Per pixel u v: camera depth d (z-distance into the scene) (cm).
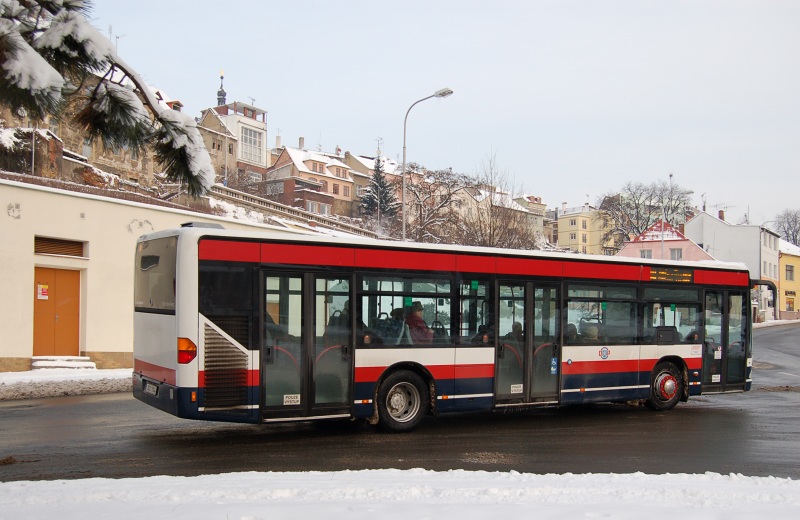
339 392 1108
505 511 580
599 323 1388
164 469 855
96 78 588
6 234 1766
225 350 1015
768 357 3466
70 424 1173
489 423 1308
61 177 2875
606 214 9725
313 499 628
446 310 1213
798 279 9931
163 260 1048
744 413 1482
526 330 1295
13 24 508
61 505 589
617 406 1580
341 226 4409
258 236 1055
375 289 1148
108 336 2009
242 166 8969
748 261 8306
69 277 1945
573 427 1268
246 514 554
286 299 1070
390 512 568
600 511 590
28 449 963
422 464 914
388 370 1157
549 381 1315
